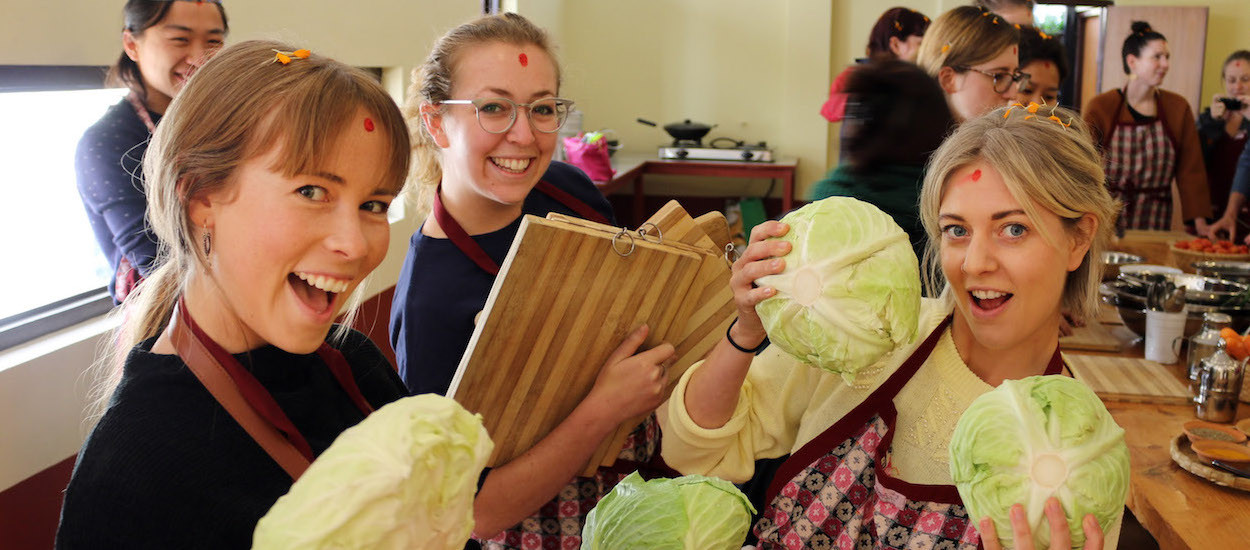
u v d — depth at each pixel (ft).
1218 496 6.41
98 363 8.39
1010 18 11.18
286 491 3.08
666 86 25.00
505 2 19.65
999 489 3.25
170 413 2.95
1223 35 20.95
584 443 4.34
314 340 3.11
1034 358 4.51
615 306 4.20
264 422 3.13
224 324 3.13
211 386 3.05
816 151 24.59
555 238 3.82
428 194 6.75
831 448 4.61
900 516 4.42
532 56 5.93
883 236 3.72
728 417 4.73
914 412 4.52
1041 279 4.17
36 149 8.25
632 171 21.91
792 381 4.94
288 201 2.90
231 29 9.68
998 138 4.16
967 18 9.20
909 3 23.65
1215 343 8.41
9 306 8.09
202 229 3.01
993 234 4.18
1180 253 12.70
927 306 4.79
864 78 7.57
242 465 3.02
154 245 7.62
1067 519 3.15
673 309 4.41
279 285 2.99
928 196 4.51
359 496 2.09
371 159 3.02
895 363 4.65
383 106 3.08
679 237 4.42
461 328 5.76
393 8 13.87
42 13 7.65
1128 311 9.69
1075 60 22.38
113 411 2.94
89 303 8.87
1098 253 4.50
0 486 7.38
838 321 3.61
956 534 4.31
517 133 5.85
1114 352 9.70
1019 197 4.06
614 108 25.34
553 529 4.89
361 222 3.12
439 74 5.98
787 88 24.41
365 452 2.16
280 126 2.83
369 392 4.04
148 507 2.80
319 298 3.12
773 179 25.36
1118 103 16.74
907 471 4.54
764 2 24.18
